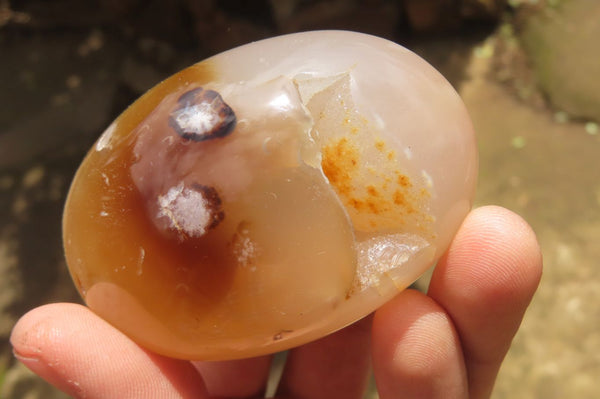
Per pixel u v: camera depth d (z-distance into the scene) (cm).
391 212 15
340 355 18
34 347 14
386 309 16
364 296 15
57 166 44
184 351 15
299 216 14
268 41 16
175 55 48
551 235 35
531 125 40
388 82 15
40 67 51
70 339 14
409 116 15
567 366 30
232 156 14
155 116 15
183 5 47
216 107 14
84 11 53
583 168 37
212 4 46
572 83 41
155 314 14
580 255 34
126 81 48
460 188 15
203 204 14
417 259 15
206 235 14
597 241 34
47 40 53
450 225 15
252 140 14
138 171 14
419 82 15
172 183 14
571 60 42
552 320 31
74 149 45
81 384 15
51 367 14
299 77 15
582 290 32
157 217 14
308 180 14
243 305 14
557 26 44
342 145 14
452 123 15
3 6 56
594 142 38
